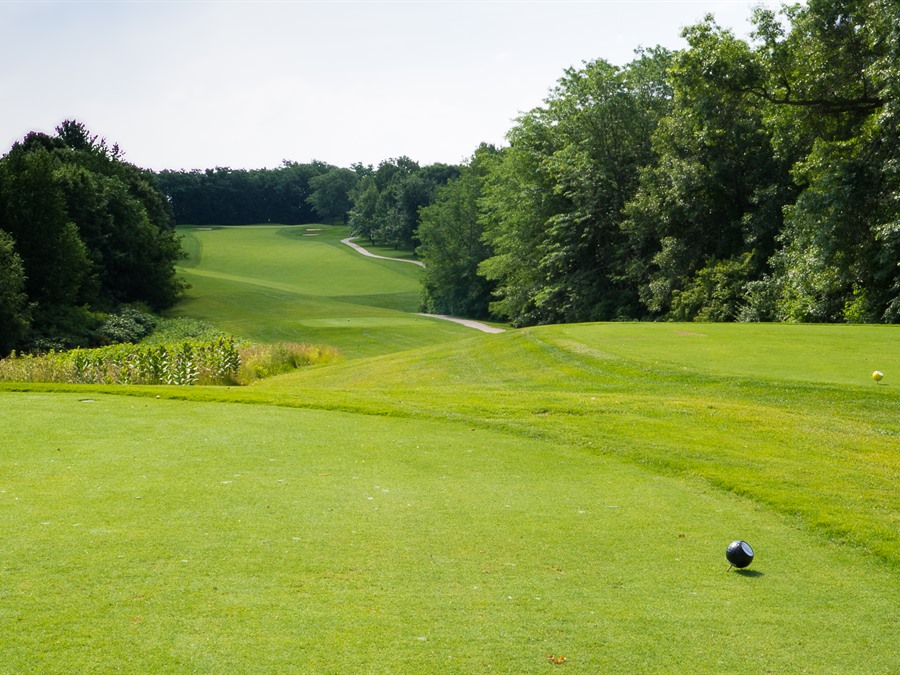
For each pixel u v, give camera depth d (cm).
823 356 1628
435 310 8162
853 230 2898
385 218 12581
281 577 494
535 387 1589
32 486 706
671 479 852
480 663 387
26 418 1062
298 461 854
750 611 476
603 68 4569
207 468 799
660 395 1421
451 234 8012
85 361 2275
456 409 1241
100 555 521
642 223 4119
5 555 516
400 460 887
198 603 446
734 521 692
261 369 2731
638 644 419
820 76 2977
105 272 5862
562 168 4612
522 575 521
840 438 1084
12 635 396
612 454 966
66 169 5853
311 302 7412
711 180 3731
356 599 464
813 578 548
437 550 566
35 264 4856
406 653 394
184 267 10112
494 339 2425
